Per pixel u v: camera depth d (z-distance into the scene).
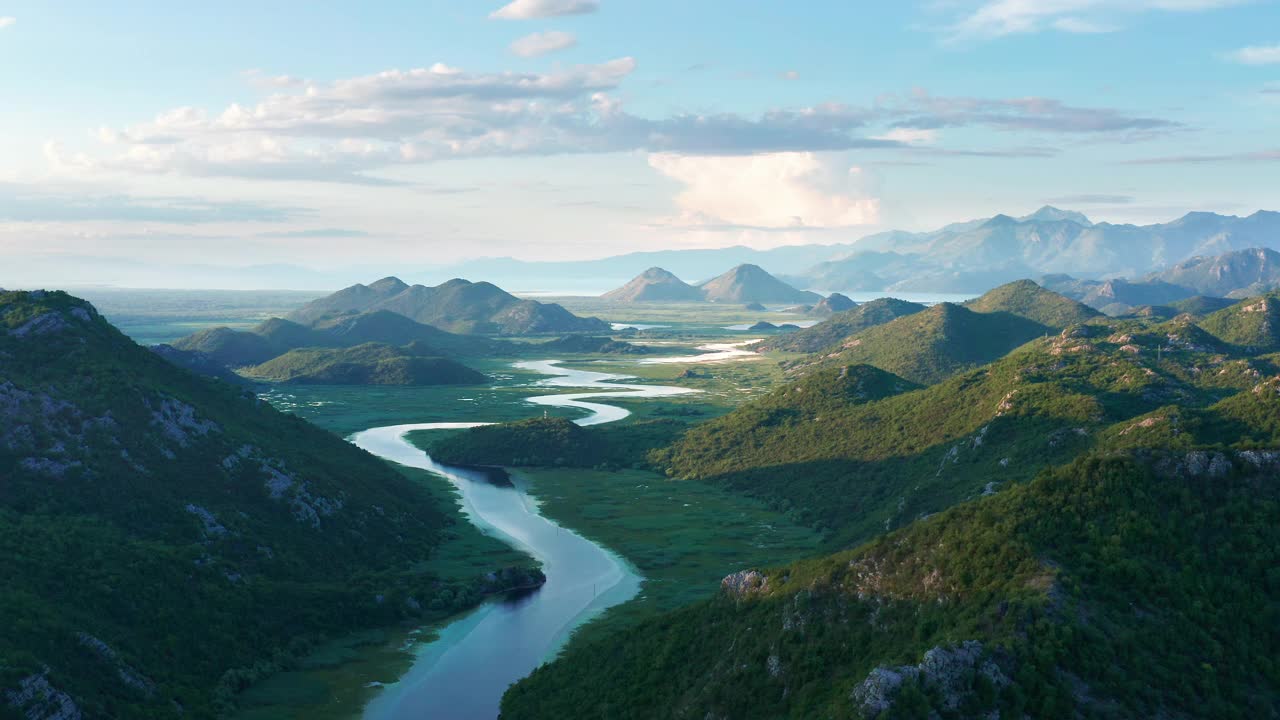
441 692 107.06
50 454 137.75
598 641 112.88
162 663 102.56
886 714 64.44
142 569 115.06
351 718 100.31
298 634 120.00
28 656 87.12
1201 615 73.19
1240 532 81.19
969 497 143.62
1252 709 66.56
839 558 94.50
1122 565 76.75
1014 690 64.50
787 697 77.81
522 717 97.44
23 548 110.38
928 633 74.62
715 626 97.12
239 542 137.50
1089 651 67.31
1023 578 75.62
